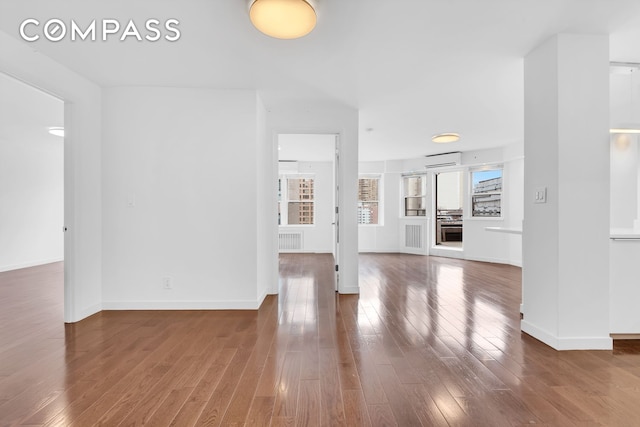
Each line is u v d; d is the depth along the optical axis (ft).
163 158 11.75
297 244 28.40
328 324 10.39
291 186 28.71
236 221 11.94
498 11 7.30
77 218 10.55
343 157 14.35
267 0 6.54
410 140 20.39
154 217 11.75
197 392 6.47
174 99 11.75
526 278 9.60
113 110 11.64
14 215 20.53
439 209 27.32
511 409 5.90
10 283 16.35
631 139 13.91
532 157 9.23
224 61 9.68
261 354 8.20
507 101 13.23
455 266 21.30
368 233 28.68
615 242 8.83
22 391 6.49
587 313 8.38
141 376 7.09
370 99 12.95
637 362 7.69
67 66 9.95
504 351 8.33
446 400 6.19
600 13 7.39
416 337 9.29
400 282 16.57
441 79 11.05
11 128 17.94
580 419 5.61
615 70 9.85
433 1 6.93
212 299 11.91
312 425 5.48
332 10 7.22
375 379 6.97
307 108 13.97
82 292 10.80
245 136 11.93
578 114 8.29
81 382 6.84
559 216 8.30
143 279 11.78
